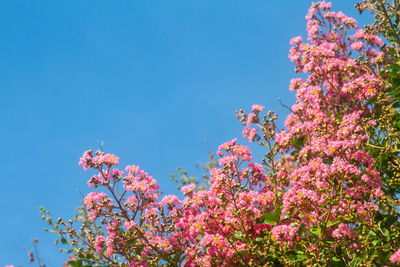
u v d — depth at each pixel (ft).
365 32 20.77
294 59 21.94
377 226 15.07
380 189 16.84
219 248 16.79
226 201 17.44
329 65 19.99
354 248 15.35
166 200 18.28
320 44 21.95
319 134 18.54
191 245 17.56
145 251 17.11
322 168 16.30
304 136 20.40
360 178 16.66
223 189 17.89
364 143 16.83
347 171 15.85
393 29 18.48
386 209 17.02
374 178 16.30
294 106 20.54
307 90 20.77
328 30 21.99
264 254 16.56
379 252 14.99
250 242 16.72
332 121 18.53
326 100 20.53
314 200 15.69
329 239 16.19
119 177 17.49
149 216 17.83
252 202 17.67
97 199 17.22
